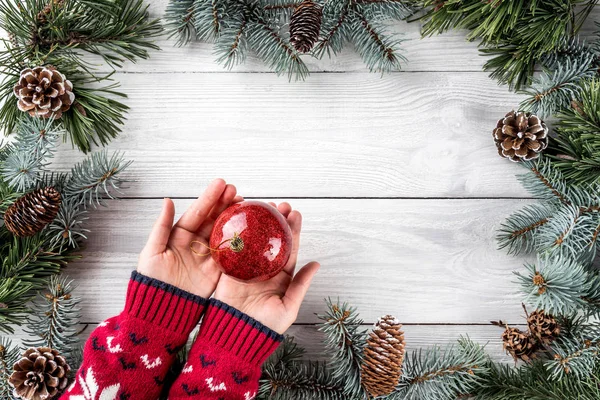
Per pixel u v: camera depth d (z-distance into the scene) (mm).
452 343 957
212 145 952
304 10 859
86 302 953
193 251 858
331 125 953
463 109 954
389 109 954
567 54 911
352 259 954
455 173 956
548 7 872
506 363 953
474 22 912
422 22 942
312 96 952
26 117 894
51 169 950
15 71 905
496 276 957
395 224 956
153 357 825
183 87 950
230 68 926
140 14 924
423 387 882
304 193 955
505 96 953
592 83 864
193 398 816
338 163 954
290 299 842
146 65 947
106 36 903
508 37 902
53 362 863
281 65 916
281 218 779
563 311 878
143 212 952
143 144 950
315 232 954
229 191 867
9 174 875
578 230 872
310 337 951
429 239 957
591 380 871
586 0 923
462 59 948
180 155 951
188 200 952
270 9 909
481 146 955
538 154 904
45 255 914
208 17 888
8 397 887
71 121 905
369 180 955
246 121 952
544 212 912
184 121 951
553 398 871
